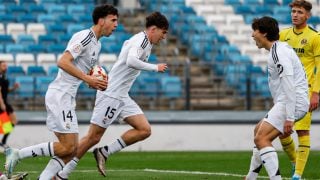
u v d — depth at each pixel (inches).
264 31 1147.9
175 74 2797.7
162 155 2212.1
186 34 3019.2
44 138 2389.3
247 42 3056.1
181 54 2945.4
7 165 1189.1
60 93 1141.7
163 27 1332.4
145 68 1291.8
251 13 3228.3
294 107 1123.9
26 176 1376.7
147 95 2637.8
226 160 2014.0
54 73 2694.4
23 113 2395.4
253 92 2694.4
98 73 1165.1
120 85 1359.5
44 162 1877.5
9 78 2596.0
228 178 1467.8
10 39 2874.0
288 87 1119.6
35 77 2593.5
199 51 2945.4
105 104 1354.6
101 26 1159.6
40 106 2568.9
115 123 2365.9
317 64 1368.1
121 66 1357.0
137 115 1380.4
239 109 2691.9
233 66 2787.9
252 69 2800.2
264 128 1146.0
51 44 2883.9
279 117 1140.5
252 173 1237.7
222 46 2967.5
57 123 1140.5
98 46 1168.2
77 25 2984.7
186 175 1535.4
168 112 2469.2
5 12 3034.0
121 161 2003.0
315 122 2476.6
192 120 2443.4
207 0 3240.7
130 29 3034.0
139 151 2378.2
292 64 1146.0
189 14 3154.5
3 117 2201.0
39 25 2960.1
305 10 1390.3
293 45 1408.7
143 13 3137.3
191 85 2741.1
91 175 1505.9
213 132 2455.7
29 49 2817.4
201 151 2399.1
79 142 1342.3
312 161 1930.4
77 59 1150.3
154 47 2940.5
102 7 1162.0
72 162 1305.4
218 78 2765.7
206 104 2684.5
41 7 3078.2
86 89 2591.0
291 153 1407.5
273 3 3302.2
